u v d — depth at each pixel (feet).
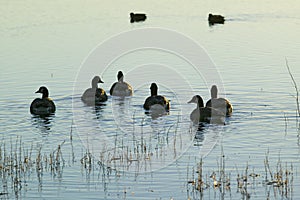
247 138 66.23
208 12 168.25
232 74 96.27
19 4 178.91
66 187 53.21
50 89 89.81
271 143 64.18
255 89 87.10
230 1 191.01
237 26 143.95
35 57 109.50
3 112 78.64
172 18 157.38
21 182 54.70
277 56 108.58
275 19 153.58
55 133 69.87
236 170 56.49
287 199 49.49
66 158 61.11
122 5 181.16
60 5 177.99
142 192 51.75
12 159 59.57
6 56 110.52
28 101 83.82
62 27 141.79
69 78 95.86
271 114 75.56
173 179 54.80
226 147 63.46
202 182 53.11
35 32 135.33
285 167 56.70
